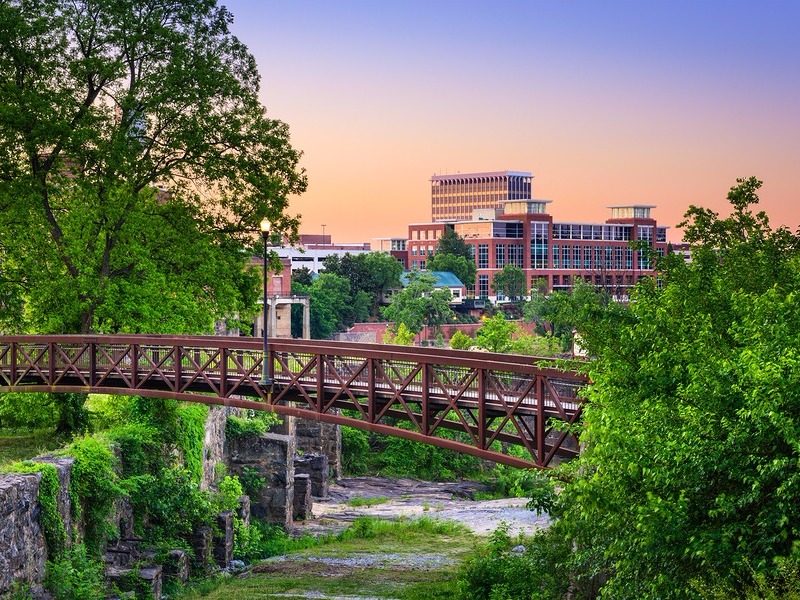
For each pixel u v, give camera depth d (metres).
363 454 85.31
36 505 33.00
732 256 28.69
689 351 21.38
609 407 22.47
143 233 52.22
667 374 21.81
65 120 49.19
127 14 50.94
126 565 39.81
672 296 25.75
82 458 37.50
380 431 33.72
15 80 50.28
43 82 50.28
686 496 19.12
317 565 48.69
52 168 51.00
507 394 30.31
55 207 53.09
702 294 25.44
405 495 75.44
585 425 24.38
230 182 53.56
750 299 22.80
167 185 53.34
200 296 54.72
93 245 51.84
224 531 47.88
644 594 19.59
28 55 49.94
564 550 30.03
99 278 49.75
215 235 53.97
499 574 32.41
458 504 70.38
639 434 20.50
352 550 52.97
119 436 43.94
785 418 17.77
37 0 50.81
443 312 188.75
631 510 20.31
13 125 48.44
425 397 32.38
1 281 49.62
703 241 31.30
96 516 37.75
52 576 33.03
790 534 17.88
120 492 38.59
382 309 194.50
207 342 39.47
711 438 19.00
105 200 50.44
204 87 52.03
